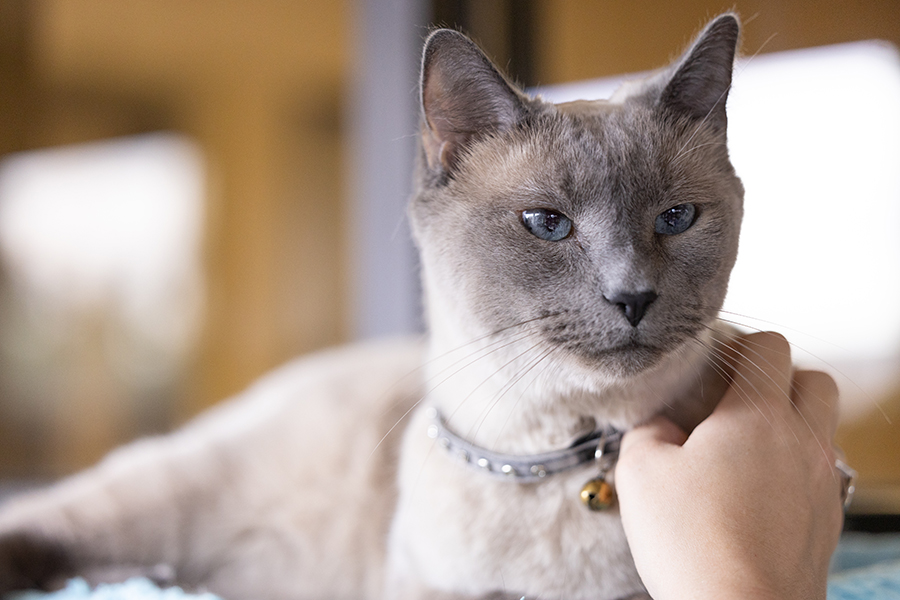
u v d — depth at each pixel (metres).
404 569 0.42
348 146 1.61
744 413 0.35
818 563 0.34
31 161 1.40
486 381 0.39
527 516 0.38
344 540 0.52
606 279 0.37
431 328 0.43
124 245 1.51
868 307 0.60
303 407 0.57
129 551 0.54
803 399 0.37
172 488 0.54
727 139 0.40
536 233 0.38
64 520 0.52
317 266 1.61
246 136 1.60
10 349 1.39
